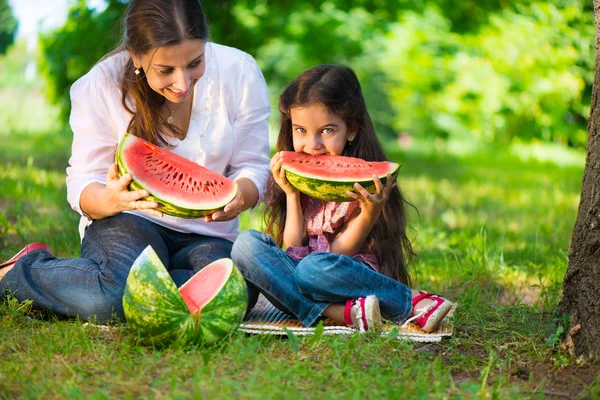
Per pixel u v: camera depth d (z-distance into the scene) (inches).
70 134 562.6
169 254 155.8
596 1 130.0
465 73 569.0
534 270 194.5
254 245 140.6
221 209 132.0
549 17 533.6
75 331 127.5
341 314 138.1
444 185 414.3
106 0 390.3
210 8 411.8
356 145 154.9
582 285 127.0
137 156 131.8
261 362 113.7
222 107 153.5
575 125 694.5
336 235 152.9
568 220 293.6
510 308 149.9
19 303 141.5
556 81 575.8
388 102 702.5
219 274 126.6
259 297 158.7
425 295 140.6
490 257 197.5
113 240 144.9
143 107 144.9
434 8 490.6
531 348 128.6
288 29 442.6
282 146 157.2
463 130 660.1
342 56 474.0
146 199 130.8
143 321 119.9
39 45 421.1
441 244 227.1
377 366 113.9
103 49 364.2
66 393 100.6
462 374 118.5
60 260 143.3
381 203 140.7
